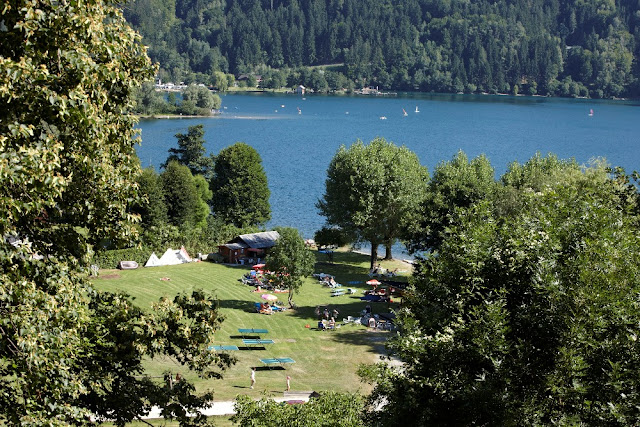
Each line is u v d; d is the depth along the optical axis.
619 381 16.03
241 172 103.38
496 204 58.22
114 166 22.61
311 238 102.94
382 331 55.19
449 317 20.72
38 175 16.75
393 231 78.81
